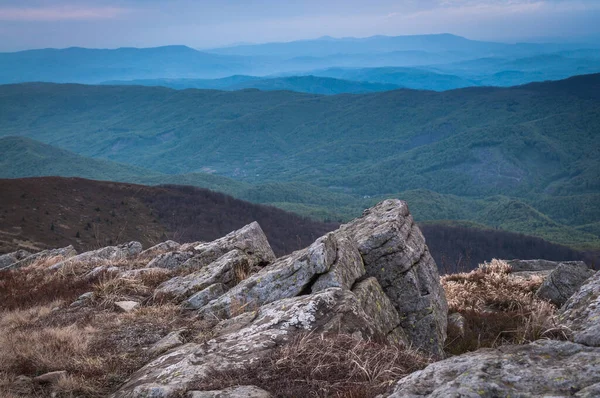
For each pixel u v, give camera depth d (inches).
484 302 639.1
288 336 261.7
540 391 143.3
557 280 607.5
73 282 573.0
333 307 288.0
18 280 636.1
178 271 563.2
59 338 333.4
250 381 213.6
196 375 224.4
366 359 218.8
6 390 259.4
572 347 169.3
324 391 199.3
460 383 151.2
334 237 417.1
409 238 506.0
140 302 448.5
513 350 175.9
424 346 431.2
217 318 364.8
